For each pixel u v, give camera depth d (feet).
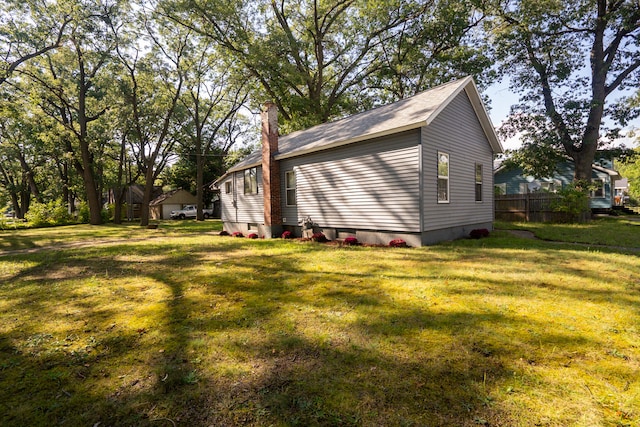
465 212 36.17
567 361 8.98
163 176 136.36
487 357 9.26
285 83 74.18
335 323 12.02
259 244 35.70
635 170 128.98
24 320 13.29
